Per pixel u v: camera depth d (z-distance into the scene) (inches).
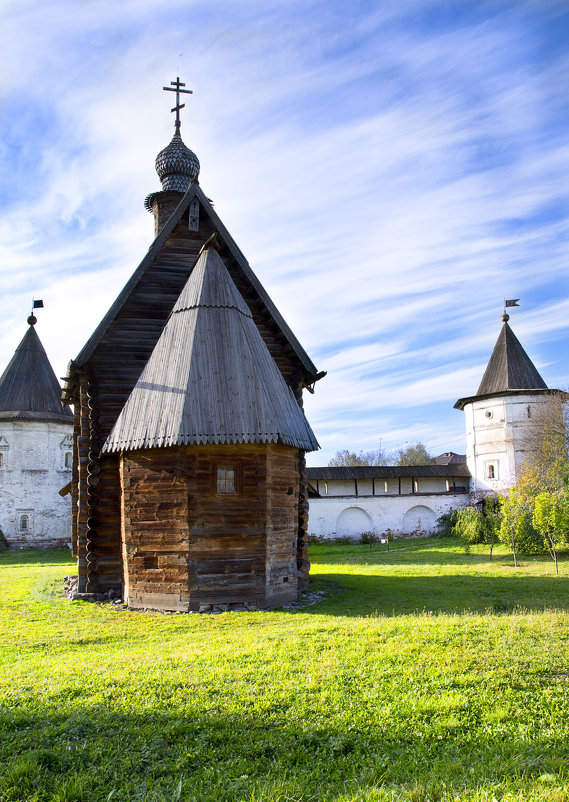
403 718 258.2
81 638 432.8
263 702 274.5
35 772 219.6
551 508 1012.5
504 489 1726.1
